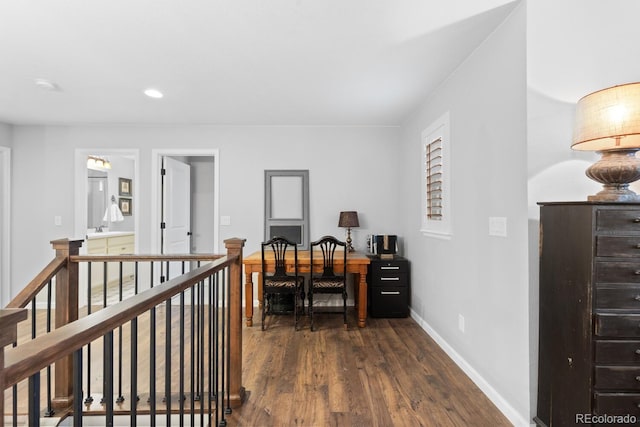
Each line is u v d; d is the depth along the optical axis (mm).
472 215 2340
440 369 2479
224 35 2115
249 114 3736
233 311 2051
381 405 2020
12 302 1697
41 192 4125
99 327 813
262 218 4203
